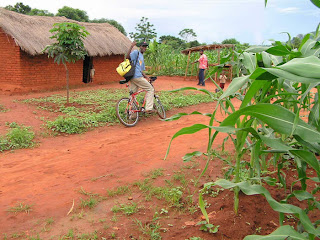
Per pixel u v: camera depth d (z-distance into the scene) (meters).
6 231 3.12
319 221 2.48
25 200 3.77
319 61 1.71
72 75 13.70
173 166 4.92
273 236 2.01
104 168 4.88
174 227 3.18
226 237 2.96
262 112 1.99
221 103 3.14
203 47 18.38
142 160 5.24
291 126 1.94
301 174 2.76
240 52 3.59
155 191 3.96
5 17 11.41
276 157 3.76
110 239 3.00
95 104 9.64
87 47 13.39
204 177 4.46
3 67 11.80
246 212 3.34
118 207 3.59
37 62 12.12
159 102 8.38
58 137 6.57
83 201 3.71
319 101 2.77
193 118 8.78
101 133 6.98
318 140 1.91
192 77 21.03
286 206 2.25
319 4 2.25
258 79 2.00
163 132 7.18
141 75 7.64
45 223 3.28
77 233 3.10
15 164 4.98
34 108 8.89
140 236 3.04
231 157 5.23
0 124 7.09
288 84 3.56
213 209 3.50
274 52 3.03
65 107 9.16
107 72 15.65
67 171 4.73
